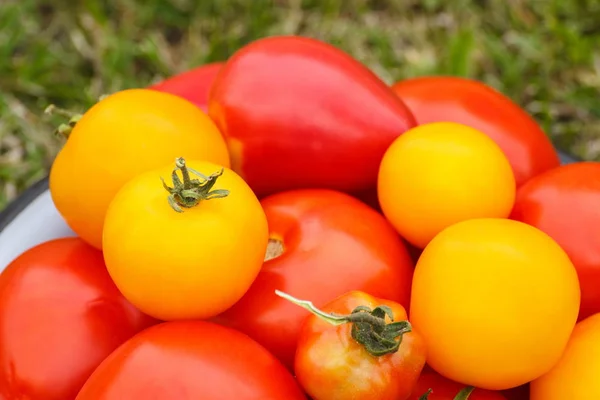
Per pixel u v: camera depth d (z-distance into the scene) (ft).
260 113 1.61
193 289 1.38
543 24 2.72
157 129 1.50
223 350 1.39
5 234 1.71
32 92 2.54
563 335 1.39
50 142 2.43
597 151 2.42
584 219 1.52
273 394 1.37
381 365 1.35
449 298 1.39
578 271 1.51
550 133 2.47
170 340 1.39
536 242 1.41
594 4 2.72
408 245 1.64
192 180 1.36
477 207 1.50
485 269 1.38
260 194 1.70
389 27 2.82
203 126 1.56
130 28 2.78
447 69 2.58
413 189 1.51
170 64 2.70
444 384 1.47
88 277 1.53
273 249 1.56
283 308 1.47
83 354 1.49
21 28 2.69
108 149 1.49
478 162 1.50
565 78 2.59
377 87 1.66
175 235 1.36
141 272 1.38
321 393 1.36
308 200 1.57
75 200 1.51
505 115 1.74
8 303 1.52
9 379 1.49
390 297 1.50
